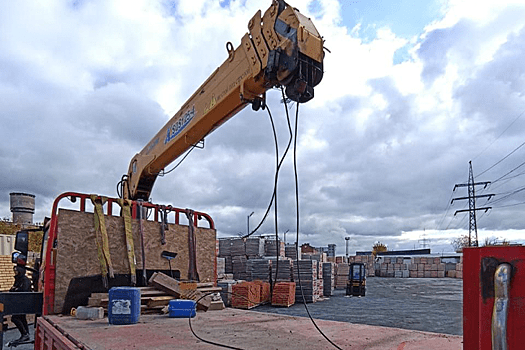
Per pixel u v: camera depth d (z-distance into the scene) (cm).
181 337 322
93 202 527
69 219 500
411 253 9744
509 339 104
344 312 1584
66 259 489
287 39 412
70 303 485
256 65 450
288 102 426
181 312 448
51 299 472
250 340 308
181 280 585
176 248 606
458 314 1543
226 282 1656
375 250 11119
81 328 373
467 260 122
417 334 329
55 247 500
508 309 105
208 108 545
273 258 2216
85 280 500
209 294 539
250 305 1606
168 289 516
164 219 600
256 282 1800
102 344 294
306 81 399
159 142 705
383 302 2031
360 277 2403
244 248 2395
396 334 329
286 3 434
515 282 106
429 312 1606
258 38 454
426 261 5794
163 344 294
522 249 108
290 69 398
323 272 2466
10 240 1616
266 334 335
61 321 418
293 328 367
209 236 664
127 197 820
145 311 488
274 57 411
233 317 453
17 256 763
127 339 314
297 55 396
